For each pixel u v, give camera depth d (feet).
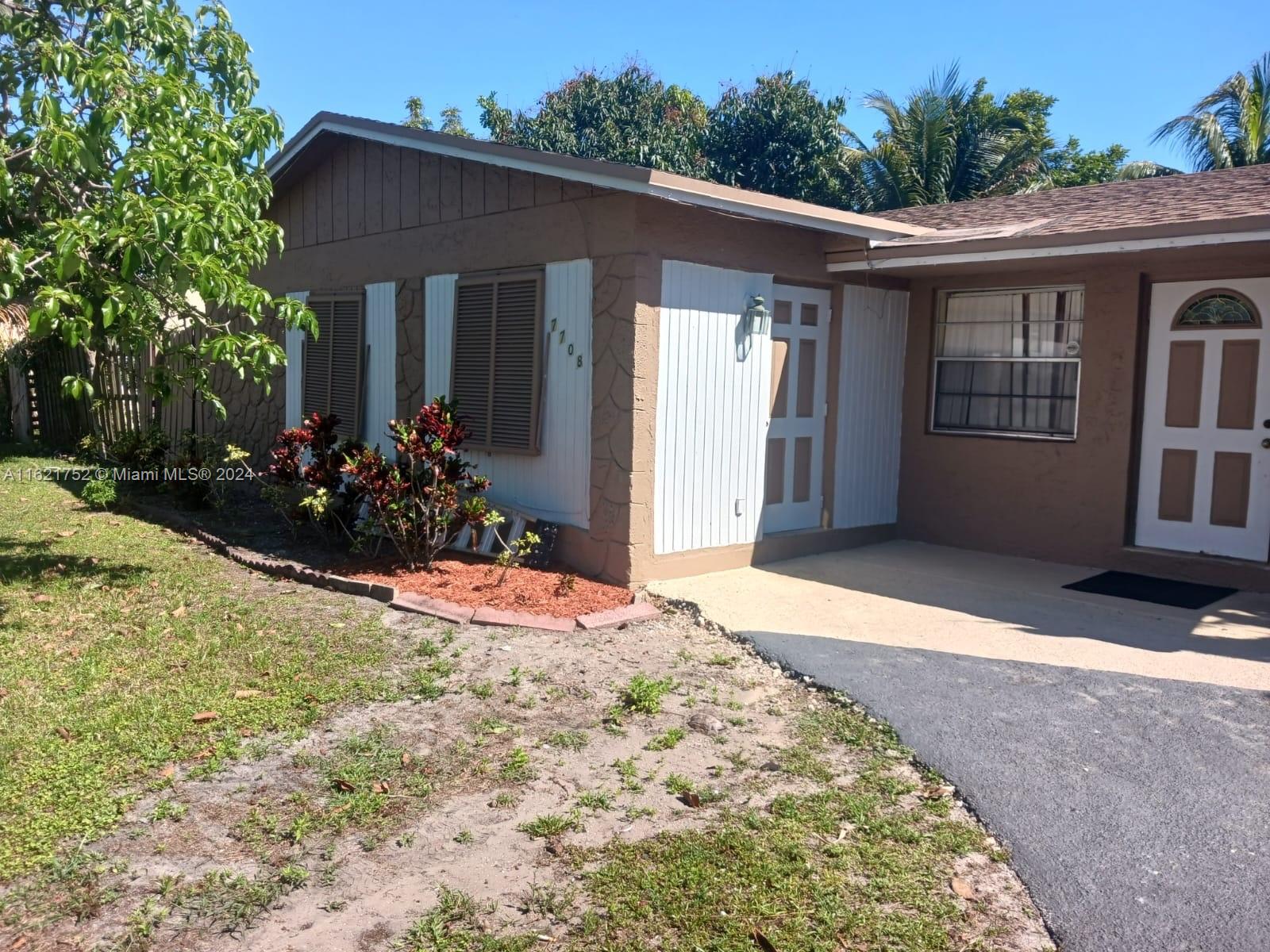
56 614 20.12
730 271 24.27
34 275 19.70
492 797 12.80
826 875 11.03
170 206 17.92
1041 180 88.69
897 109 87.35
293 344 37.17
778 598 22.35
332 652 18.08
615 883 10.80
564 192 24.04
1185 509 25.02
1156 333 25.16
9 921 9.92
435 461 23.44
